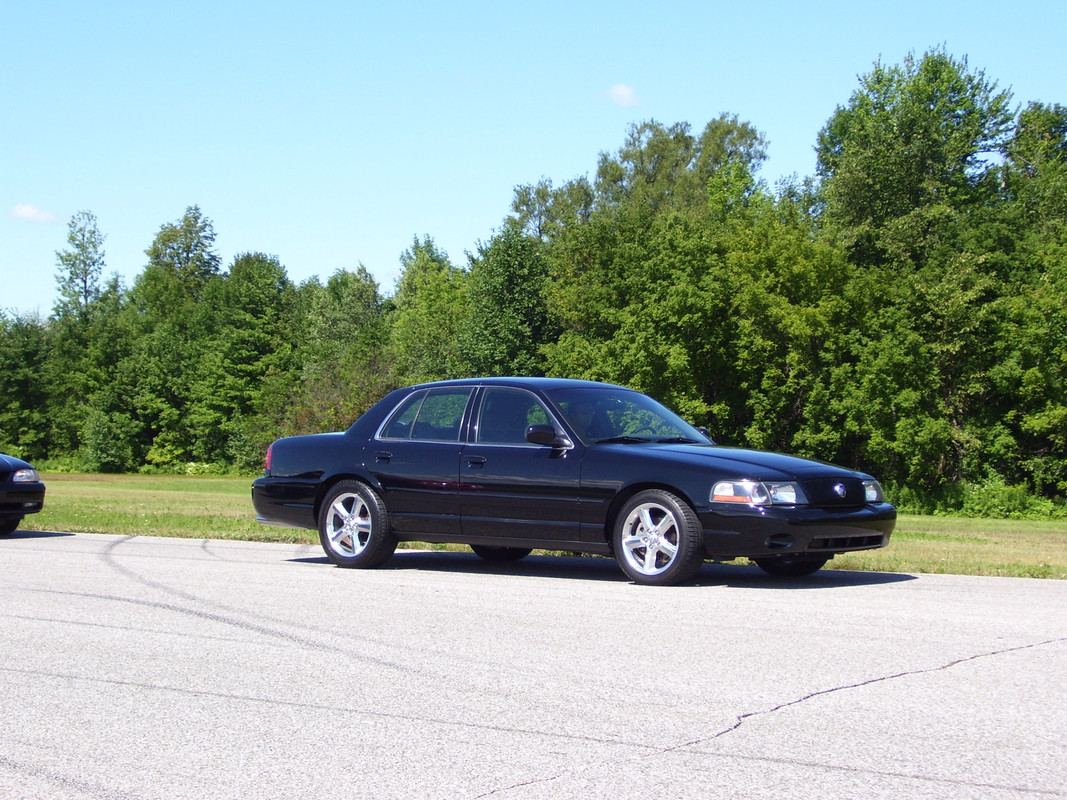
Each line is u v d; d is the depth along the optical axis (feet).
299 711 15.01
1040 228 140.26
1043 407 125.08
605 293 161.89
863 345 130.31
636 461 27.32
